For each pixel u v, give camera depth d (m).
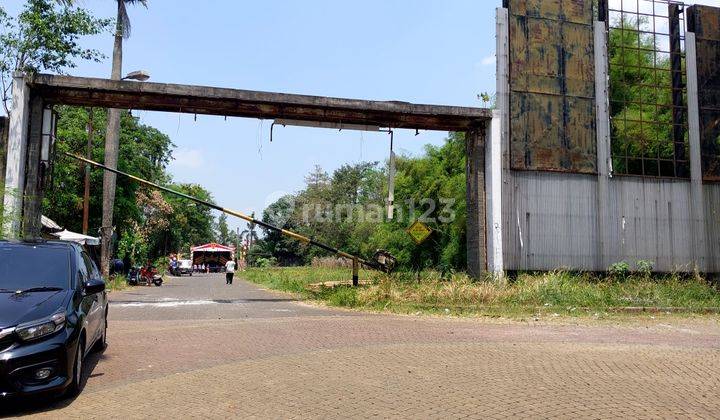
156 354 8.77
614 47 22.59
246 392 6.48
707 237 22.14
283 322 12.81
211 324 12.38
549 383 7.02
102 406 5.89
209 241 110.25
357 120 20.48
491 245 20.27
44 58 18.77
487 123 21.03
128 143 36.69
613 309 15.70
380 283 18.05
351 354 8.84
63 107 34.00
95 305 7.75
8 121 17.92
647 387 6.89
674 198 22.05
